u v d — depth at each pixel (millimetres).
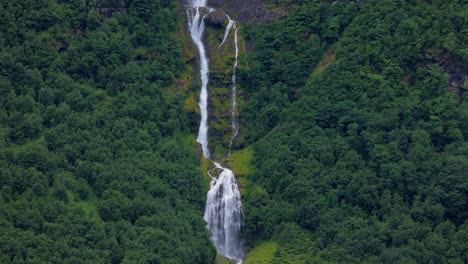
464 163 144625
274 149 157250
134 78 160125
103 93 158000
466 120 152250
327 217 145625
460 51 157375
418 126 153125
